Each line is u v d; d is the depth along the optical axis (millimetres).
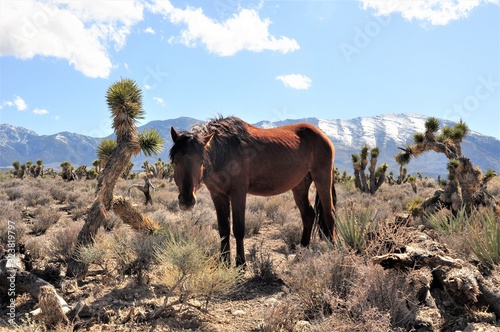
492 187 18562
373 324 3451
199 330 3941
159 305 4555
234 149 6273
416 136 11305
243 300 5000
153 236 6230
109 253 6238
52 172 56625
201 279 4520
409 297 4129
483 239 5441
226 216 6402
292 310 4043
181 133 5707
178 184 5500
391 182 41156
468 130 10742
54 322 3988
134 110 6188
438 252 4574
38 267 5910
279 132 7477
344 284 4445
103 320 4223
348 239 5816
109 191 6152
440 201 10445
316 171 7930
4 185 25297
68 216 13320
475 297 4090
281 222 12148
